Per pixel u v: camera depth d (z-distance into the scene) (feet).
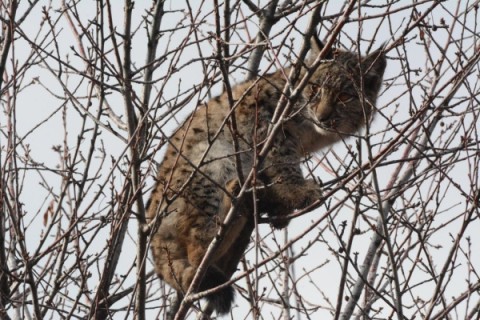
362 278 34.01
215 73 34.94
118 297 40.06
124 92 36.76
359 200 32.94
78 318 37.19
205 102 39.78
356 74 41.39
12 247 39.88
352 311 37.65
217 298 41.01
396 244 39.04
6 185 39.47
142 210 36.27
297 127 44.83
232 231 42.39
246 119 44.39
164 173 44.78
